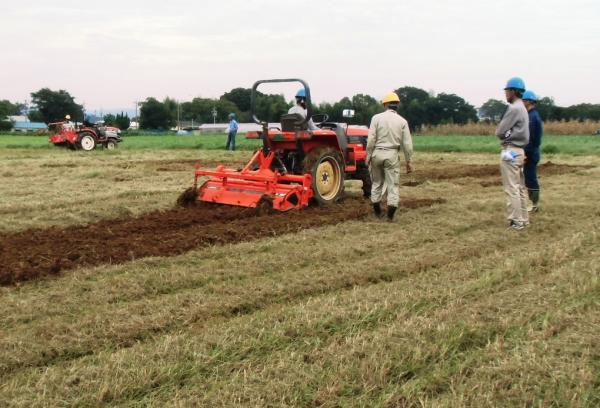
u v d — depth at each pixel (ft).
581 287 16.97
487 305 15.69
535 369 11.95
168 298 16.28
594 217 28.78
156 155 72.84
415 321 14.46
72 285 17.43
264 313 15.25
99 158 67.10
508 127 26.03
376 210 28.53
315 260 20.53
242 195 29.71
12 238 23.90
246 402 10.87
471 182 44.34
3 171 50.21
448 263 20.54
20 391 11.21
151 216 28.43
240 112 365.81
